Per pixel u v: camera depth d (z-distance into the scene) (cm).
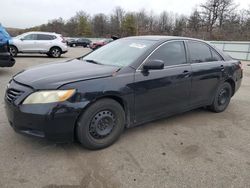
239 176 299
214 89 498
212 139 398
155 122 456
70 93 307
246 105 603
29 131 310
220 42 2567
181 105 439
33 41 1593
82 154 332
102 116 338
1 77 812
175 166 314
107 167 306
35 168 297
